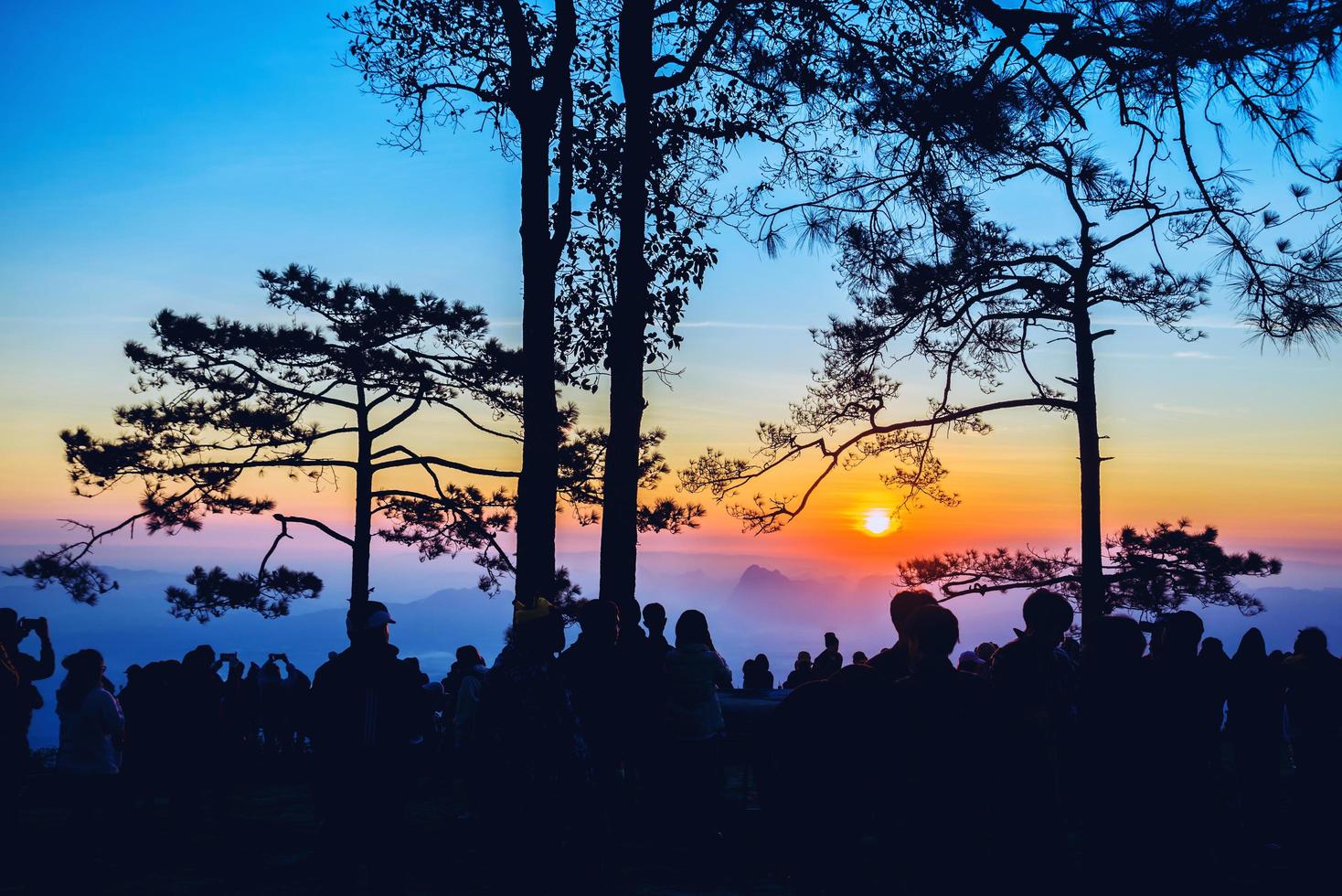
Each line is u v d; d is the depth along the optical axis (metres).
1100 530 18.19
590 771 5.73
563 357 12.62
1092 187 9.05
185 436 23.02
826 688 5.03
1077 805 5.20
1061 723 5.18
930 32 9.62
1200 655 8.79
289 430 23.25
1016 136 8.17
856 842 4.91
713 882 6.88
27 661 8.11
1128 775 4.89
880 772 4.84
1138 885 4.83
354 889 6.01
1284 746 14.60
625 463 10.63
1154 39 7.00
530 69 11.70
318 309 23.36
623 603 8.73
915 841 4.71
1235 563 19.38
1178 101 7.51
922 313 15.68
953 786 4.72
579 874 5.54
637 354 10.76
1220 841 7.97
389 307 22.97
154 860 8.26
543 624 5.77
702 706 7.81
